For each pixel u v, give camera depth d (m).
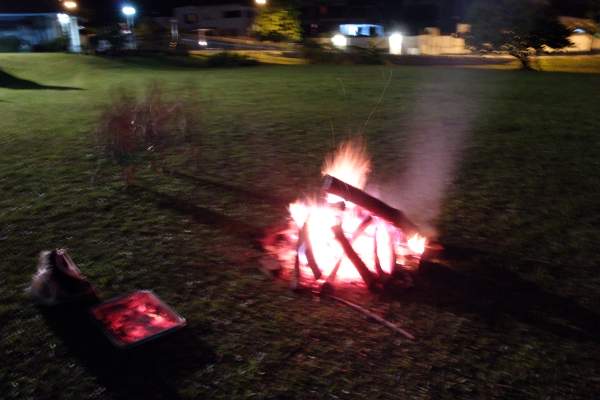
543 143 9.17
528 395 3.05
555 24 29.06
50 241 4.89
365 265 4.16
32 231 5.10
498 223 5.54
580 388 3.11
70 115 11.68
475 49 32.22
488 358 3.36
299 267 4.22
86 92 16.03
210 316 3.72
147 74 21.53
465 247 4.95
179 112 8.24
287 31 44.34
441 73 22.95
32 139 9.10
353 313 3.80
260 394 2.99
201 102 13.57
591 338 3.59
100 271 4.32
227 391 3.01
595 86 18.14
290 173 7.25
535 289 4.21
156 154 7.92
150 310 3.73
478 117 11.72
